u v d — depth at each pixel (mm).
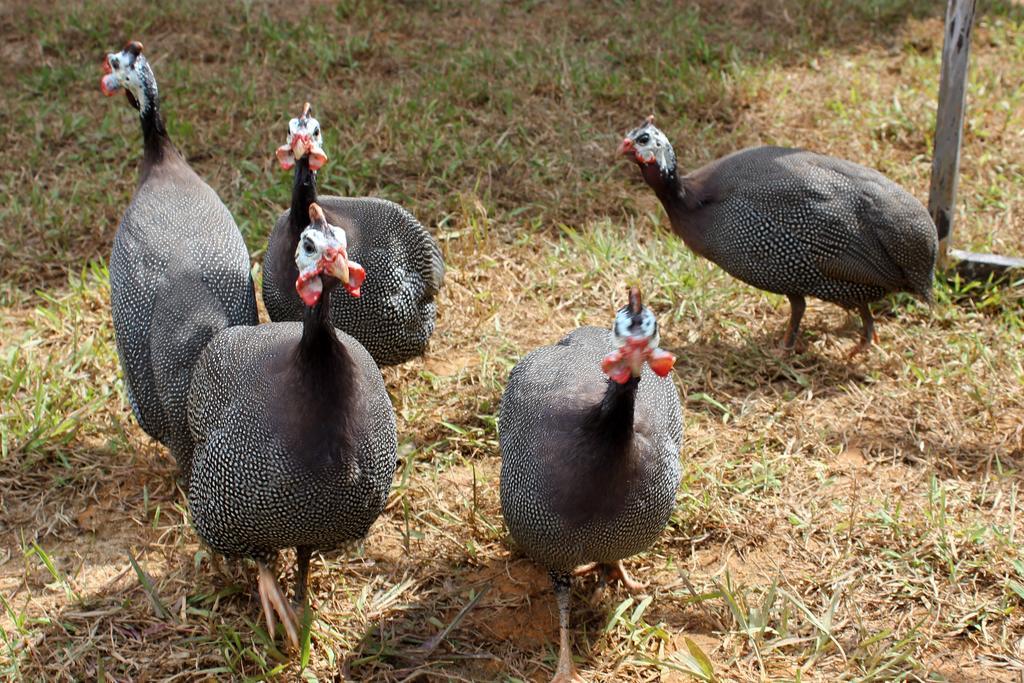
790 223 2998
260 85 3842
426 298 2943
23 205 3436
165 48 3986
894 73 3988
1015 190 3504
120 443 2900
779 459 2885
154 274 2762
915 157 3602
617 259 3307
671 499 2582
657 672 2596
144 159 2920
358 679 2588
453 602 2684
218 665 2600
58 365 3023
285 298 2830
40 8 4188
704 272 3260
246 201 3426
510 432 2611
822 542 2758
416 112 3693
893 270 3031
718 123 3762
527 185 3504
